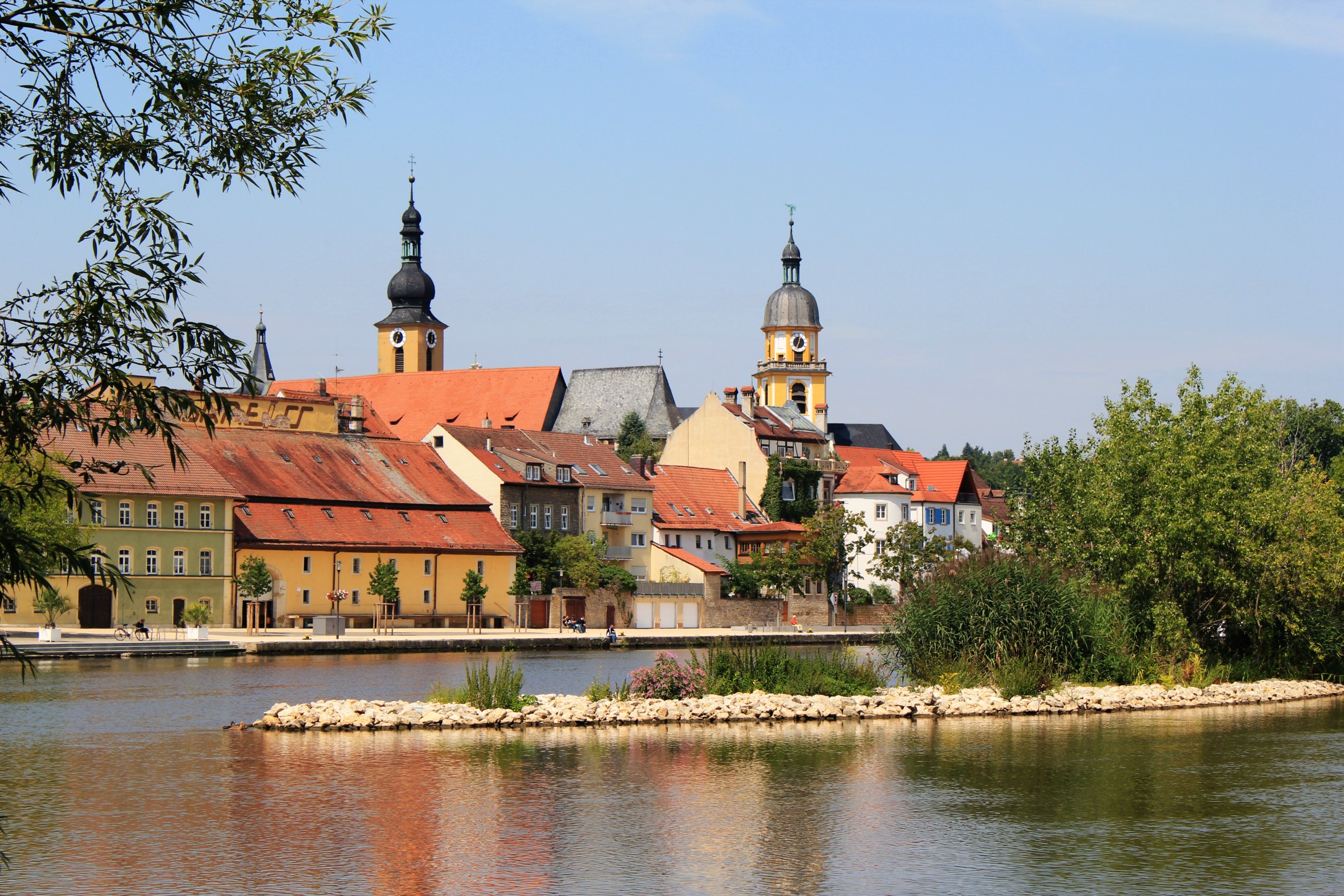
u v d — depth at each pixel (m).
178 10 21.28
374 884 29.11
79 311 20.53
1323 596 70.56
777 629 135.12
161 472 105.44
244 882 29.14
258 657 87.31
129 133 21.50
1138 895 29.03
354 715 50.88
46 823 34.62
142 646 87.25
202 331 20.98
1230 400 71.94
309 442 125.62
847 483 172.75
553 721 51.94
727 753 45.78
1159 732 52.22
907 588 68.06
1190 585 71.00
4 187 20.73
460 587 123.88
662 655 57.78
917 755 45.84
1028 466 91.62
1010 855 32.25
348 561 116.31
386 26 22.08
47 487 20.78
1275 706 62.88
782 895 28.70
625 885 29.30
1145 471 70.56
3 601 21.11
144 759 43.72
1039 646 61.81
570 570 129.12
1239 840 33.97
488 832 33.91
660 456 183.50
